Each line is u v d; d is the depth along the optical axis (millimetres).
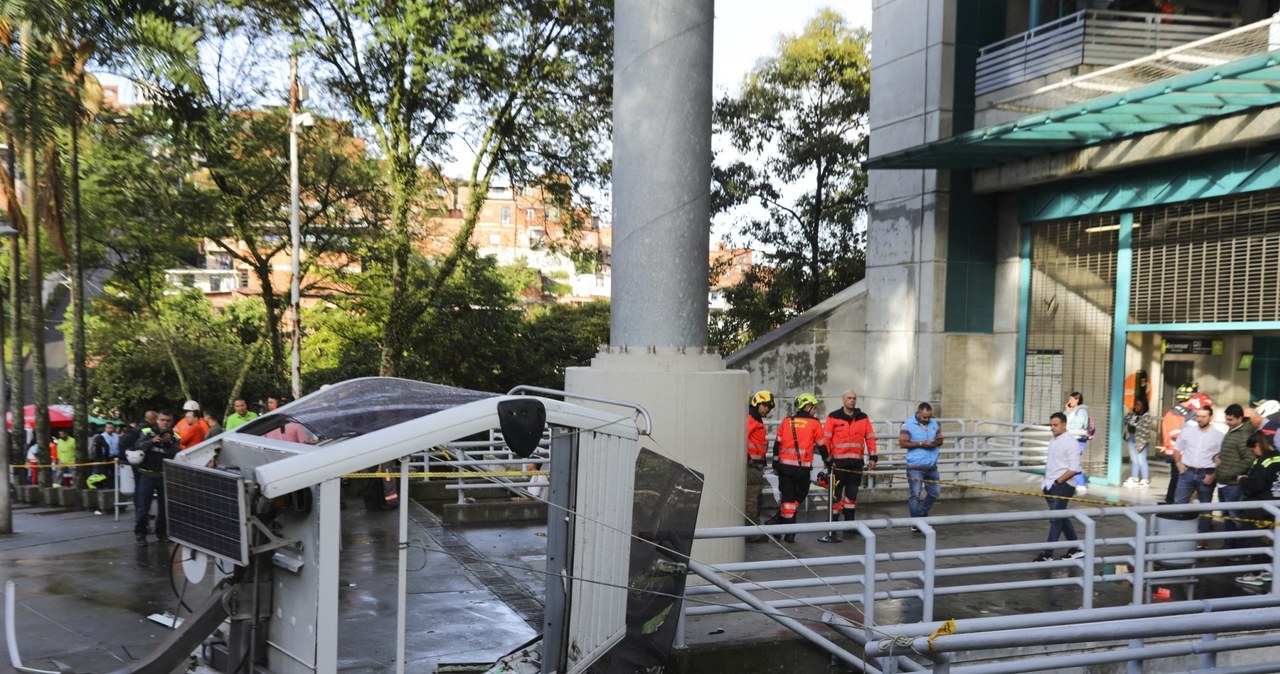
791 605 7016
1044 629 4629
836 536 12125
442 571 9172
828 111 31594
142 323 29172
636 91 8812
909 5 20203
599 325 35344
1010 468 16500
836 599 7113
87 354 31500
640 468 5949
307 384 29266
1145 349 17000
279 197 24344
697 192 8914
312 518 4398
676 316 8836
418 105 22734
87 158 21391
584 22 22422
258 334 32156
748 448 11969
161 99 19969
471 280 29391
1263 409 10789
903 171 20406
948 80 19359
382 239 25266
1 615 8016
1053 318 18656
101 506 14258
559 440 5188
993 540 12203
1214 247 15484
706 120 8984
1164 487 16625
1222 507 8523
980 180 19453
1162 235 16406
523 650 5766
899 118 20547
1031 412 19078
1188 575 8961
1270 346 15070
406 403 5301
